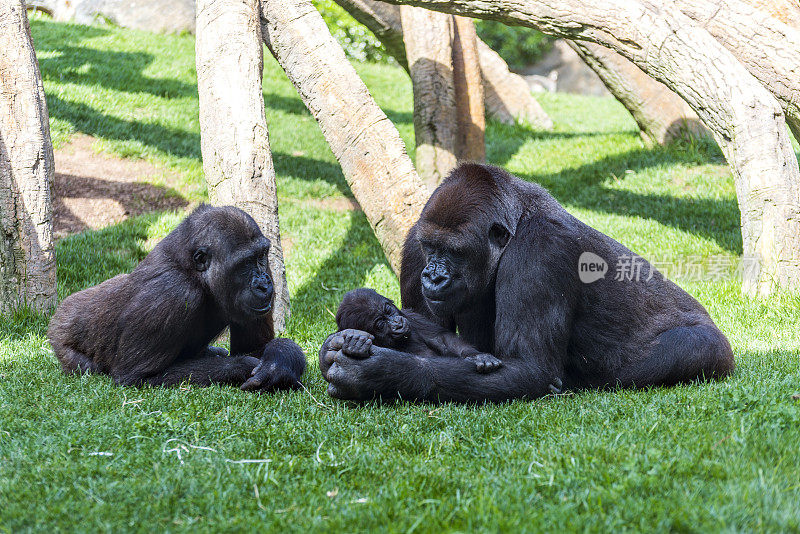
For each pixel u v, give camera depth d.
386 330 7.30
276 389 7.56
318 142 21.92
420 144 17.88
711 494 4.38
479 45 25.33
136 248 14.69
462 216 6.59
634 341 7.27
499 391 6.70
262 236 7.80
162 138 19.97
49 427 6.22
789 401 5.88
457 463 5.29
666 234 15.80
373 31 20.16
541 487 4.69
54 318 8.60
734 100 11.77
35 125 11.31
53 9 31.61
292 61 13.18
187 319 7.63
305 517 4.40
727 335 10.17
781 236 11.62
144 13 30.67
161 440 5.88
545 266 6.68
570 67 46.50
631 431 5.61
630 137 22.39
